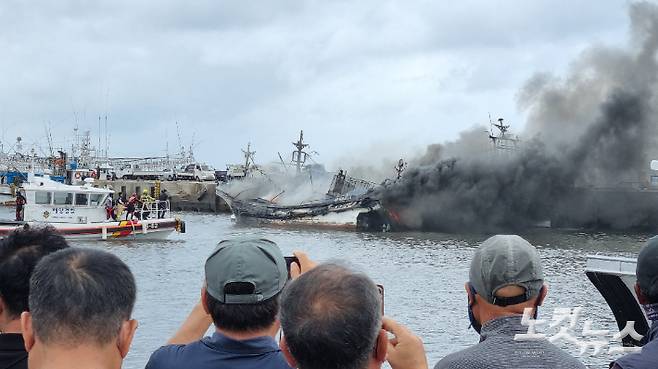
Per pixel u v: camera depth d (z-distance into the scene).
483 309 4.44
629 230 79.94
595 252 54.38
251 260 4.06
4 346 4.27
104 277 3.53
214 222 86.81
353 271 3.50
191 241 53.75
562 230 79.88
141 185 111.62
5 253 4.46
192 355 4.12
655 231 79.19
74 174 61.81
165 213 57.50
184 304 27.03
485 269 4.32
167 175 125.38
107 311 3.47
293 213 78.38
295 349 3.33
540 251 55.03
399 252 53.28
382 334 3.53
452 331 23.50
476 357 4.18
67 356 3.43
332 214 76.88
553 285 33.41
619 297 11.96
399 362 4.08
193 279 34.16
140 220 51.69
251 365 4.04
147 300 27.84
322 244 60.00
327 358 3.27
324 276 3.43
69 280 3.46
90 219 49.78
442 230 76.88
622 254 50.38
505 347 4.18
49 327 3.42
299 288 3.41
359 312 3.29
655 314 5.27
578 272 39.53
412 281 36.16
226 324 4.07
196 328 4.75
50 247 4.55
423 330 23.59
